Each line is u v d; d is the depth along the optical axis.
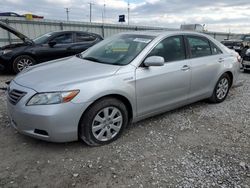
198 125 4.35
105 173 2.94
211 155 3.39
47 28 15.18
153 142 3.70
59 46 8.83
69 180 2.80
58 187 2.68
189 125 4.34
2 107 4.91
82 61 4.11
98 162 3.15
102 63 3.89
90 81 3.31
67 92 3.12
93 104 3.34
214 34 25.41
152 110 4.08
